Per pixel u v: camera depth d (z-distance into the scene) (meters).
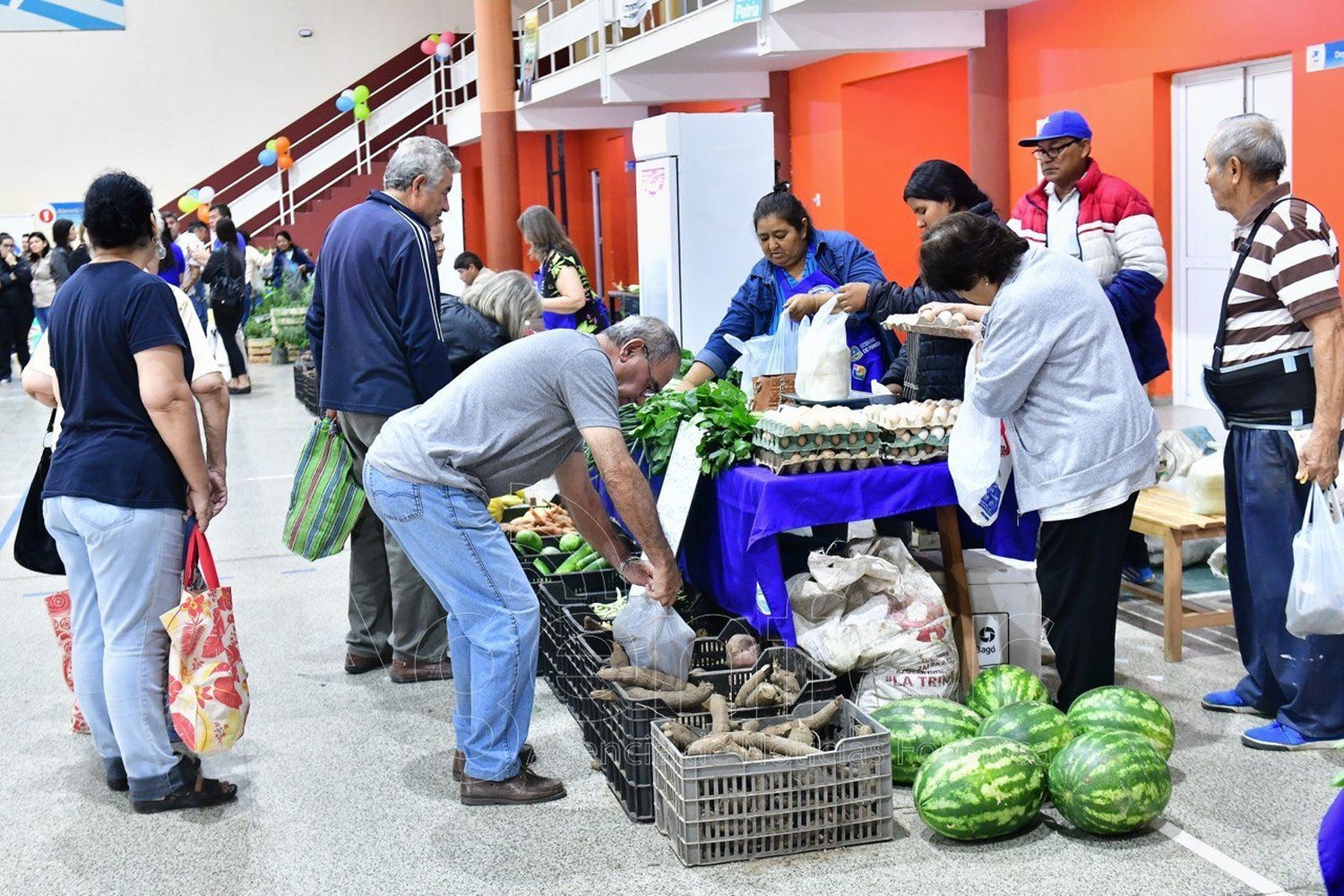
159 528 3.73
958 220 3.82
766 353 4.91
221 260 13.94
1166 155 9.99
